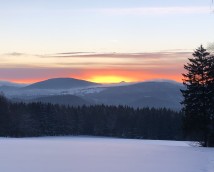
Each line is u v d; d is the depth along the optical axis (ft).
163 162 69.15
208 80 146.92
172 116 451.53
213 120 145.07
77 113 487.61
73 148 107.76
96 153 89.51
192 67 148.66
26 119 403.54
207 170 57.88
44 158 74.13
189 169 59.00
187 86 149.18
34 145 119.24
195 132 150.41
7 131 375.25
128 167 61.21
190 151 101.24
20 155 80.12
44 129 427.33
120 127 490.90
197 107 146.51
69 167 60.23
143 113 479.82
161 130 449.89
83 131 492.13
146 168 60.03
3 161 67.36
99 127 496.23
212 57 149.18
